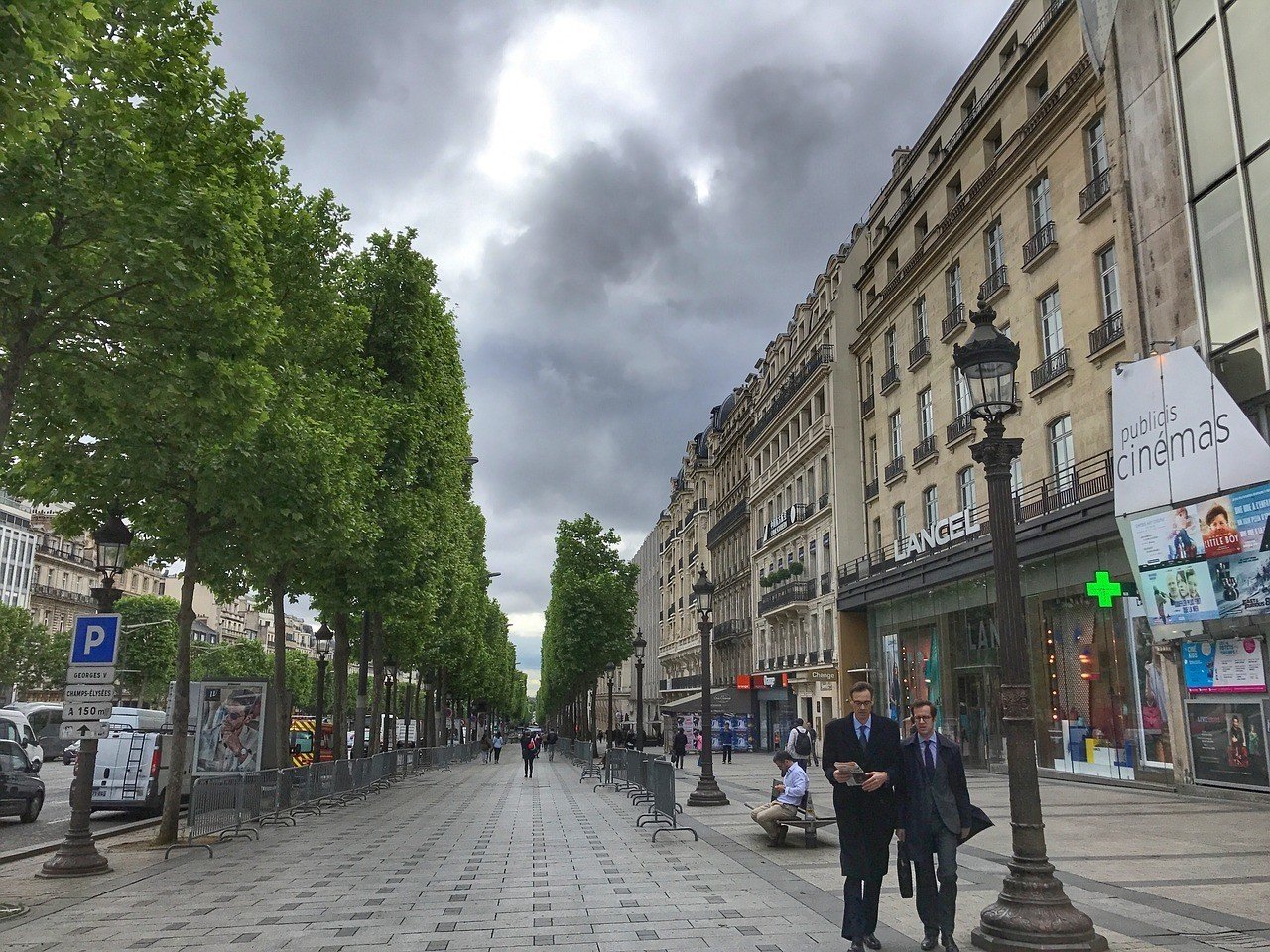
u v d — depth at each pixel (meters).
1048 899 6.39
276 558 17.12
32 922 8.03
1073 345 23.53
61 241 9.30
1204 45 18.41
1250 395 16.95
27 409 11.34
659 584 100.50
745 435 60.16
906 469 34.12
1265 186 16.73
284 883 10.02
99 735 11.02
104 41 9.45
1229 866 10.05
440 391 26.44
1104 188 22.09
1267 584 15.94
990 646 26.08
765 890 9.23
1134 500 19.20
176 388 10.33
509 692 121.00
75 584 95.25
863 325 38.88
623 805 20.22
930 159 34.56
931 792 6.57
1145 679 19.61
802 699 44.47
